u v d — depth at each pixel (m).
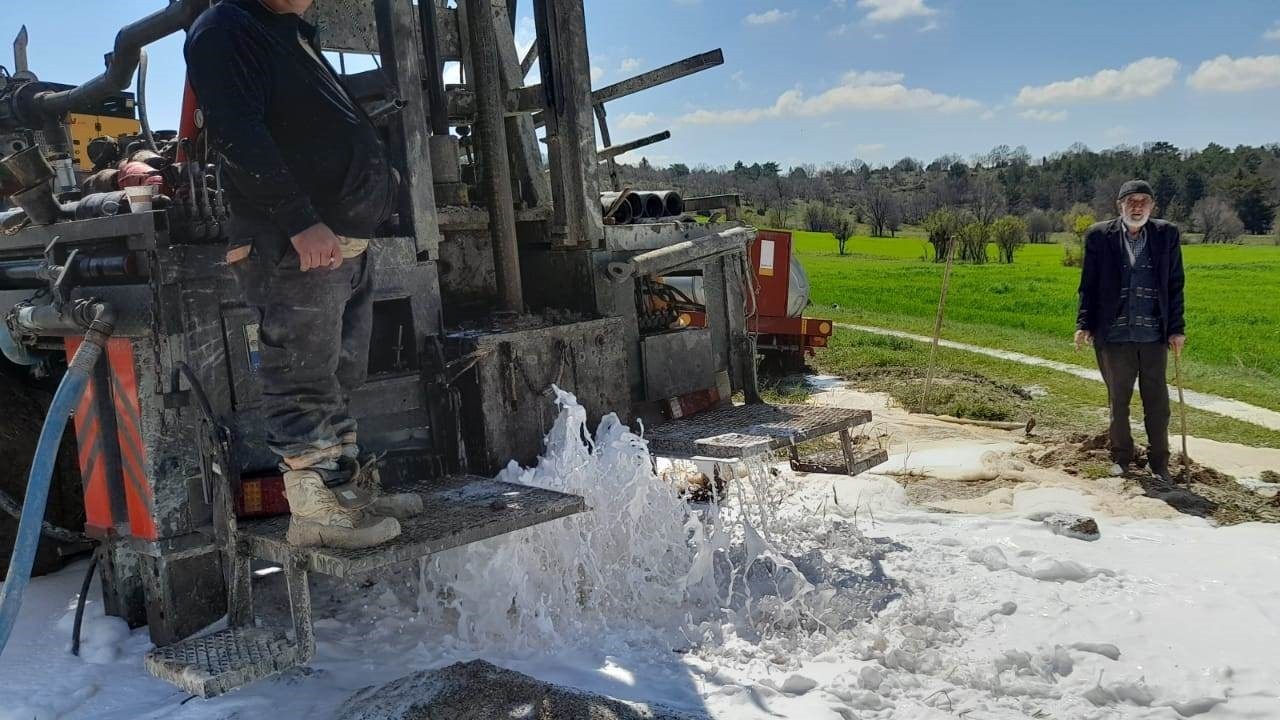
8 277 4.32
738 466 6.26
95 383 3.65
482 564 3.82
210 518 3.59
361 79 4.35
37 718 3.18
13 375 4.80
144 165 4.13
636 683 3.37
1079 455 6.82
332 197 3.02
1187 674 3.49
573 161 4.98
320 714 3.14
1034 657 3.59
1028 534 5.06
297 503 3.04
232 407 3.61
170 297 3.46
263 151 2.74
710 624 3.85
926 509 5.70
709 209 6.36
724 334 5.77
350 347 3.29
